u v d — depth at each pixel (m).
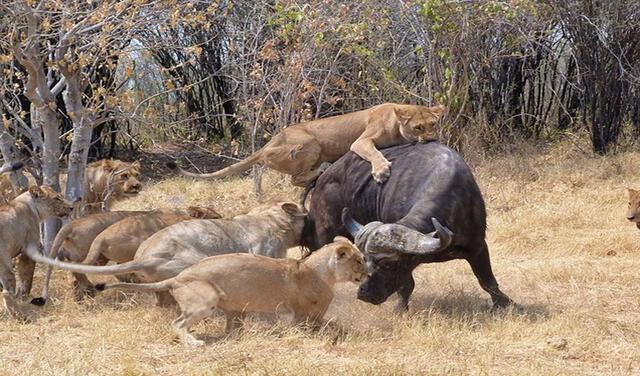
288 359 9.29
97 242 12.15
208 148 26.73
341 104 23.67
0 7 14.11
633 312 11.78
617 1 24.22
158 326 10.51
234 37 22.55
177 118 26.94
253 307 10.18
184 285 10.08
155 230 12.29
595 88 25.06
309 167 12.67
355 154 12.05
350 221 10.80
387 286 10.42
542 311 11.62
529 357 9.52
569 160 23.91
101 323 10.98
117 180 15.76
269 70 21.62
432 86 20.92
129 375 8.83
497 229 16.91
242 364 9.10
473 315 11.12
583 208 18.31
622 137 26.12
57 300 12.09
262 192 20.77
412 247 10.14
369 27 21.02
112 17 14.37
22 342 10.28
